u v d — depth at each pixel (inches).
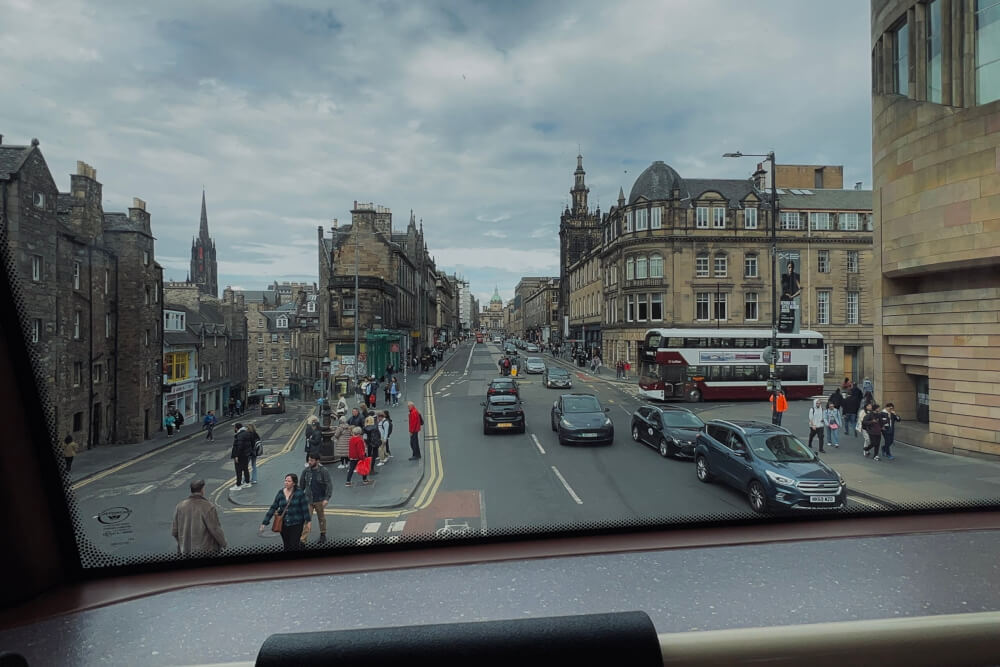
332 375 1235.9
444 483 422.6
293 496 226.1
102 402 683.4
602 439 589.6
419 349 2293.3
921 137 485.4
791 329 733.3
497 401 684.7
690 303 1571.1
